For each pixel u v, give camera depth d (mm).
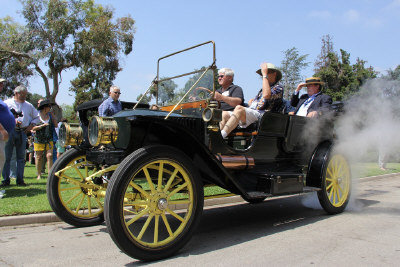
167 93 4121
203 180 3309
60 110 10250
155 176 3168
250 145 3748
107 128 2807
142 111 2934
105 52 23156
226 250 2936
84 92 30016
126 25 23625
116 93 5516
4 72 23484
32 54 20875
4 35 25984
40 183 6211
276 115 3873
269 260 2662
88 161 3674
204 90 3611
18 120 5805
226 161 3301
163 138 3068
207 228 3754
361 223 3889
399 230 3568
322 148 4363
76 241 3232
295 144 4172
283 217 4293
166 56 4180
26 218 3838
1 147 4301
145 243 2609
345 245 3041
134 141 2865
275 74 4426
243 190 3211
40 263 2637
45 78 22594
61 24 20938
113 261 2682
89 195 3645
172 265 2568
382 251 2871
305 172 4543
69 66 22750
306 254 2803
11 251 2926
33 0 20562
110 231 2465
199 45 3660
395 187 7148
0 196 4746
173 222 3957
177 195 5430
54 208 3594
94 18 23422
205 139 3092
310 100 5062
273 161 4051
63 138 3500
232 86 4219
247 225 3877
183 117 2898
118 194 2488
